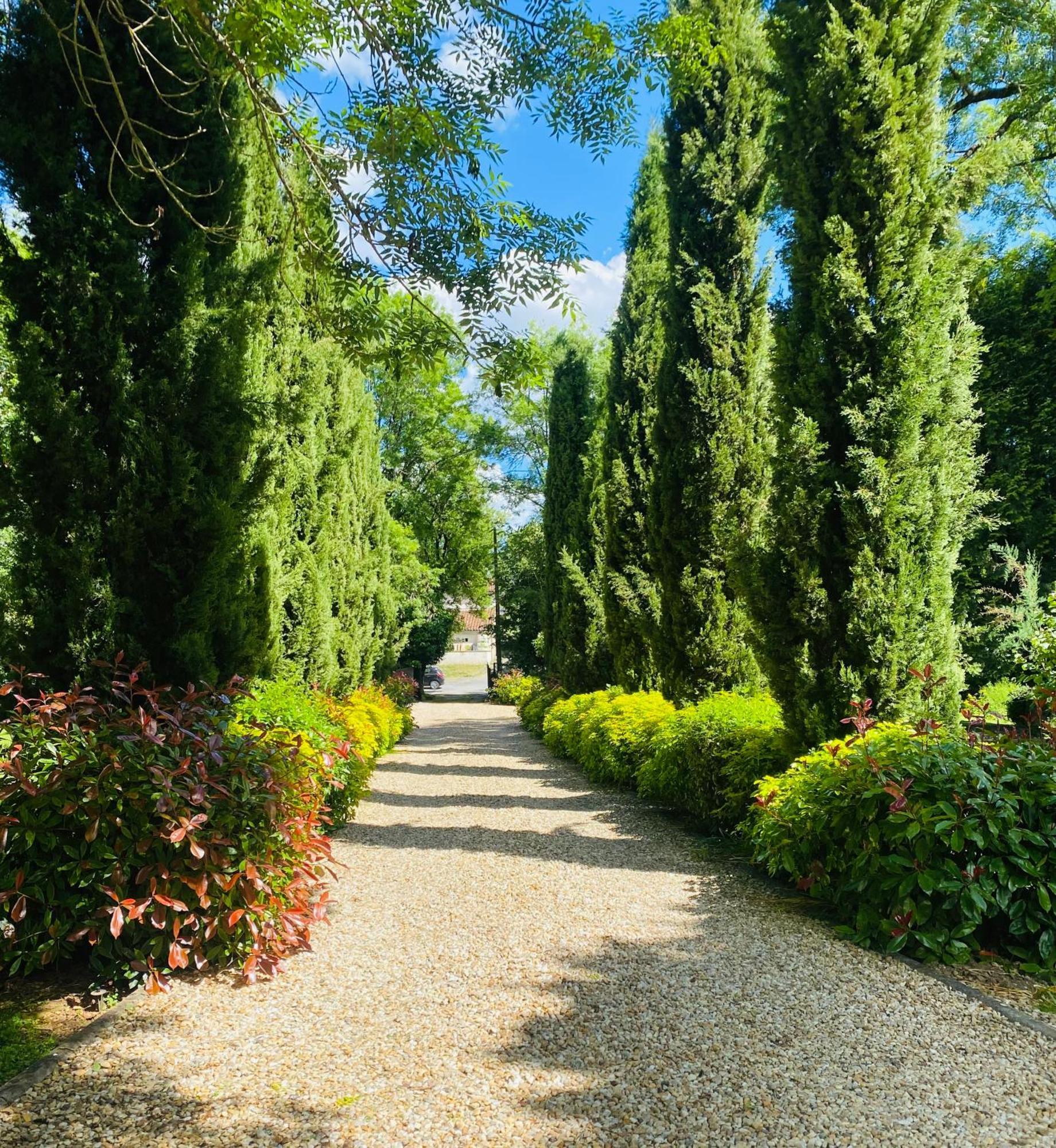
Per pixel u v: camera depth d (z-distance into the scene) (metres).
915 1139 1.95
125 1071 2.30
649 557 8.45
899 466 4.59
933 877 3.21
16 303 3.70
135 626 3.82
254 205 6.11
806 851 3.87
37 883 2.83
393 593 16.27
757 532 5.47
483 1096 2.17
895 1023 2.61
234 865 3.09
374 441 13.95
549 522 14.71
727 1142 1.94
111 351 3.75
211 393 3.99
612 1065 2.34
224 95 4.38
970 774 3.37
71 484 3.70
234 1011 2.76
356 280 4.77
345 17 4.00
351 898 4.20
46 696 3.15
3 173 3.73
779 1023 2.61
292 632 7.57
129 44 3.87
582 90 4.57
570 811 6.73
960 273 4.75
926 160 4.73
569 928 3.66
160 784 2.87
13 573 3.64
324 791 4.47
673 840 5.59
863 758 3.69
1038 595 10.91
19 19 3.71
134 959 2.90
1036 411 11.73
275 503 4.95
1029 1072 2.28
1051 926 3.16
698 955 3.28
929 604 4.61
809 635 4.77
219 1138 1.97
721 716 5.72
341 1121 2.05
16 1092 2.17
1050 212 12.39
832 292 4.75
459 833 5.82
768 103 7.45
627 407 9.94
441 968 3.19
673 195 7.66
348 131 4.56
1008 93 11.56
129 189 3.88
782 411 5.02
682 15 4.65
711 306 7.32
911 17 4.76
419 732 15.66
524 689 20.91
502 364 4.89
